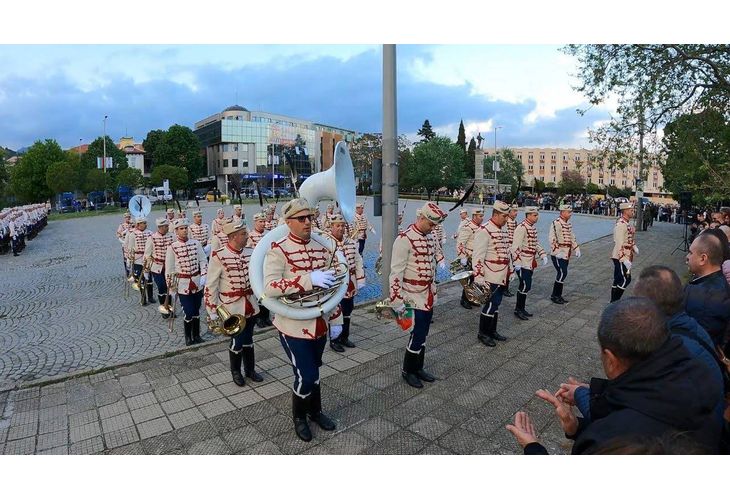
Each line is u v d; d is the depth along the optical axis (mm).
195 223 12016
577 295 9555
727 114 9922
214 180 83812
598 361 5758
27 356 6367
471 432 4066
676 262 14188
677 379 1823
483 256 6266
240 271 5016
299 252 4027
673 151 10836
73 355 6375
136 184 49656
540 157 110125
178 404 4668
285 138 79312
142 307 9047
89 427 4238
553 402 2271
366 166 60594
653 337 1870
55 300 9836
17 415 4492
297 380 3975
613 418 1822
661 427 1757
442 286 10008
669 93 10148
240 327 4719
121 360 6148
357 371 5434
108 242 20750
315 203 7145
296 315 3896
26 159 50719
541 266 13156
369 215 29203
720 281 3088
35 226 24625
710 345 2467
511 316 7895
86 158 61062
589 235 22344
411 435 4023
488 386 5020
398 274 4906
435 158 59594
